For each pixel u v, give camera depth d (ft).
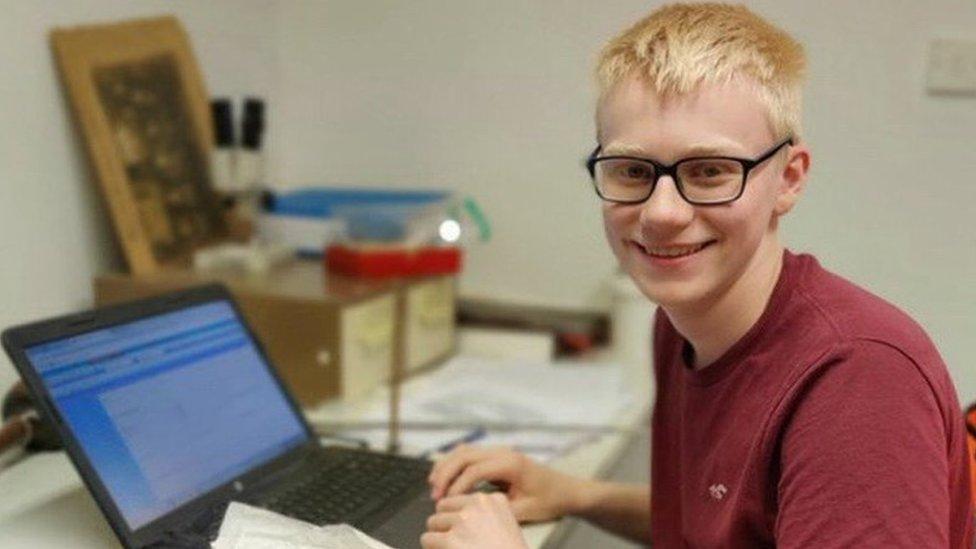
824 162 5.77
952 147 5.57
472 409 5.04
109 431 3.21
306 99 6.72
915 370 2.58
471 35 6.30
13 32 4.58
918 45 5.52
